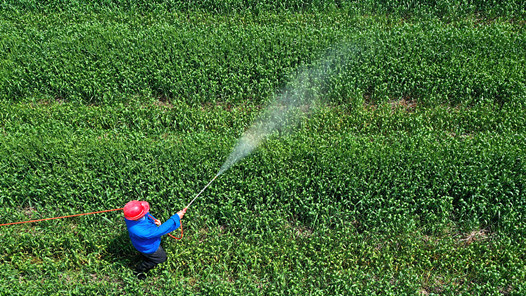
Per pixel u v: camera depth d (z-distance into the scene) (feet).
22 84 37.22
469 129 33.86
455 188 29.04
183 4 44.80
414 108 35.99
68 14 44.27
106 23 43.06
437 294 24.95
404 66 37.01
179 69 37.78
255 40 39.58
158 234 23.70
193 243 26.94
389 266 25.96
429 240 27.14
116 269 26.32
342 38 39.68
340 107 35.58
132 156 30.96
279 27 41.65
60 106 35.37
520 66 36.55
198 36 40.78
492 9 42.45
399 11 43.65
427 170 29.73
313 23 42.80
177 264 26.48
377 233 27.73
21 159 30.78
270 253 26.58
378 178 29.40
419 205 28.55
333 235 27.43
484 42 38.70
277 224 27.89
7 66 38.24
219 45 39.68
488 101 34.55
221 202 28.35
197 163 30.35
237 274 26.21
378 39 39.32
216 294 24.63
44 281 25.58
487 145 30.78
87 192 28.50
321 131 33.99
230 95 36.78
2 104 35.55
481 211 28.09
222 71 37.70
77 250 26.81
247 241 27.48
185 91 36.65
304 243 26.84
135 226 23.17
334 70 37.45
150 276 26.12
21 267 25.85
